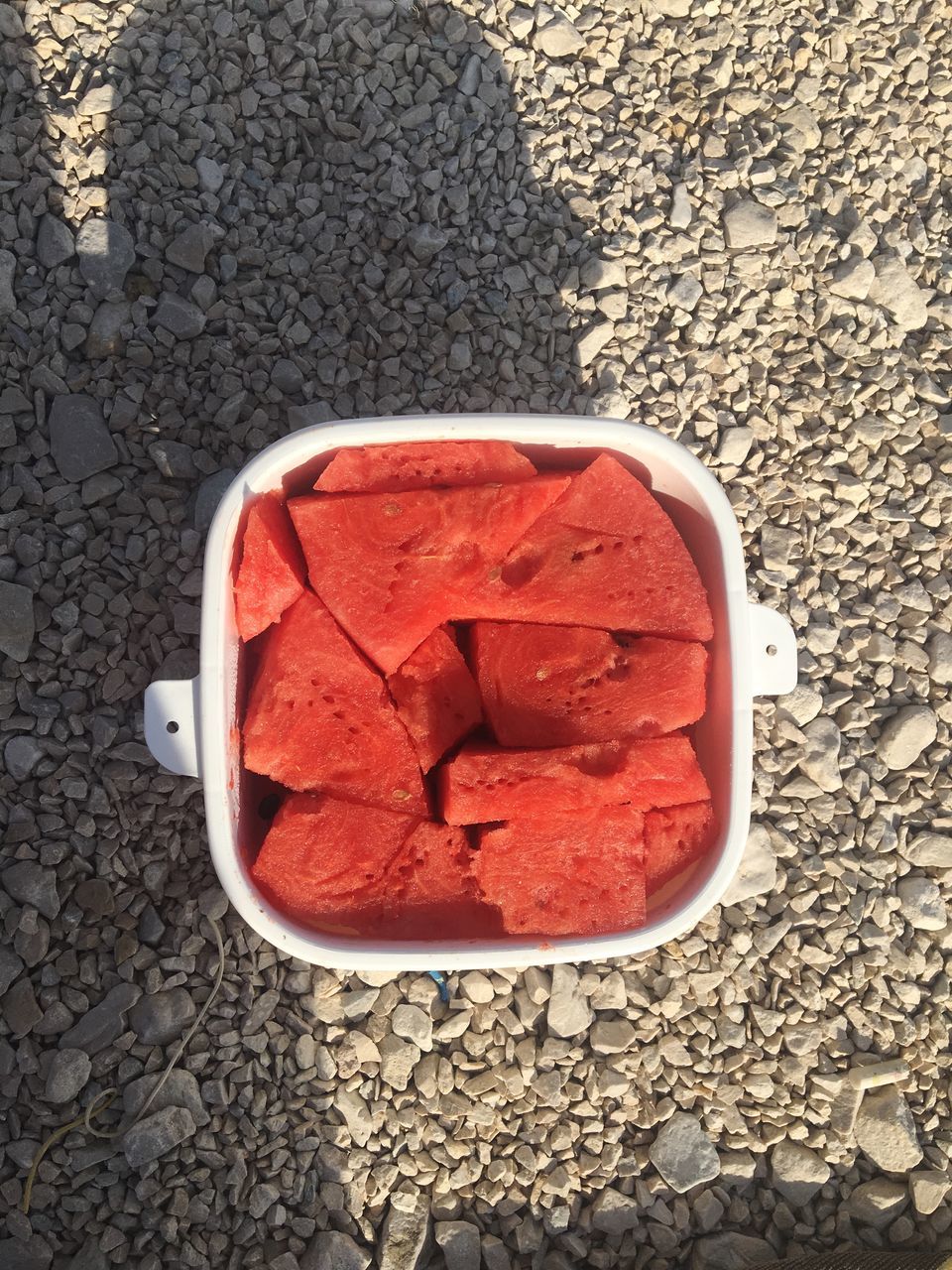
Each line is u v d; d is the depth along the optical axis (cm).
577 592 57
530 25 75
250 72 73
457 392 72
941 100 79
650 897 57
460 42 75
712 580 57
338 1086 65
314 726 56
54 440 69
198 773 56
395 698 57
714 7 78
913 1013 69
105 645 68
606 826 55
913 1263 63
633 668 56
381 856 56
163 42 73
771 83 78
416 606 56
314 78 74
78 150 71
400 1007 66
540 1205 65
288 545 57
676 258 75
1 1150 63
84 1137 63
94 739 67
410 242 73
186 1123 63
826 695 72
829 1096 67
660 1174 66
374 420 55
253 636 56
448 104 74
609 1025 67
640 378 73
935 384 76
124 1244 63
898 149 78
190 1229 63
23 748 66
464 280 73
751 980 69
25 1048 64
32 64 72
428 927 56
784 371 75
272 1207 63
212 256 72
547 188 74
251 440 70
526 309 73
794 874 70
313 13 73
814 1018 69
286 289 71
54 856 65
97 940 65
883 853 71
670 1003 67
